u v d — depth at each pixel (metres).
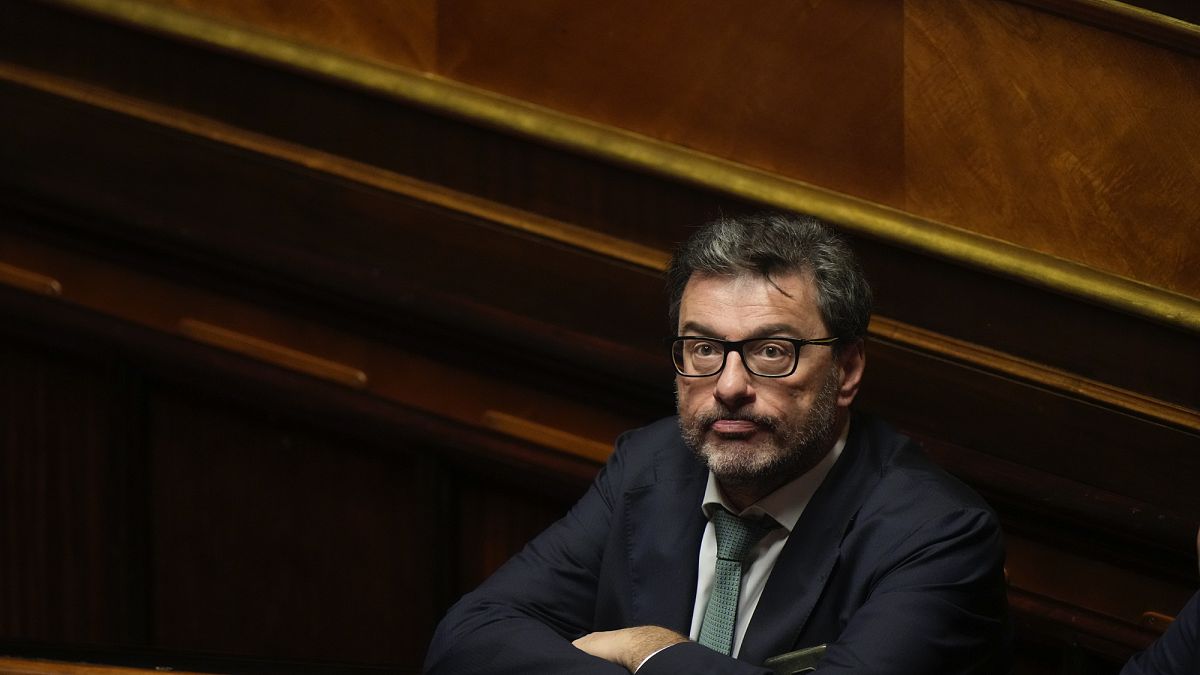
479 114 10.90
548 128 10.76
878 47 9.91
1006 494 10.27
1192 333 9.55
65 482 13.13
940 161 9.90
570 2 10.66
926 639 7.15
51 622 13.35
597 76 10.69
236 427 12.74
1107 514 9.98
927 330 10.28
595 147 10.65
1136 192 9.49
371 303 11.69
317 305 11.99
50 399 13.07
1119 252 9.61
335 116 11.50
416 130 11.30
